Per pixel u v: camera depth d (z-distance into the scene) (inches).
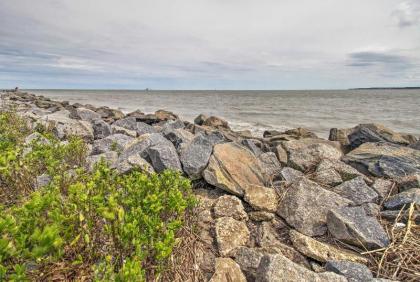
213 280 116.6
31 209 86.2
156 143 247.0
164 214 123.5
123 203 118.1
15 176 145.5
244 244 148.1
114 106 1702.8
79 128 353.4
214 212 169.9
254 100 2768.2
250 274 127.7
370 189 193.8
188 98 3218.5
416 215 160.6
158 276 97.2
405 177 207.2
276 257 118.2
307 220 160.2
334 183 213.5
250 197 181.5
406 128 882.1
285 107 1769.2
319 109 1621.6
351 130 378.6
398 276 126.3
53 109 748.6
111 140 293.1
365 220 156.8
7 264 85.4
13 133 250.4
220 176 197.8
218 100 2728.8
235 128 820.6
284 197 181.8
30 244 79.4
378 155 247.9
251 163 219.6
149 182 124.4
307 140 323.3
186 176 211.2
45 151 169.8
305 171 239.0
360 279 118.6
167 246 94.0
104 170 132.3
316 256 134.3
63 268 96.2
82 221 101.7
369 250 141.9
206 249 140.5
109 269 79.8
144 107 1643.7
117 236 95.7
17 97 1310.3
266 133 574.9
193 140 237.0
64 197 133.3
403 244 142.2
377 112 1445.6
